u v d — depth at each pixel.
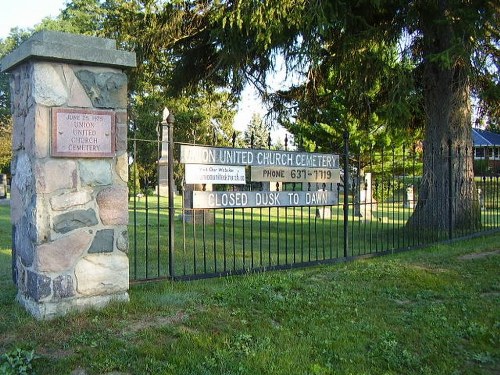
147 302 4.71
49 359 3.46
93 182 4.47
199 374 3.33
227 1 9.70
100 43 4.43
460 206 10.58
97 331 3.97
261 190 6.55
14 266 5.08
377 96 12.02
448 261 7.21
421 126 12.84
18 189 4.73
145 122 27.70
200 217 12.70
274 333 4.13
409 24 10.06
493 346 4.05
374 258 7.56
